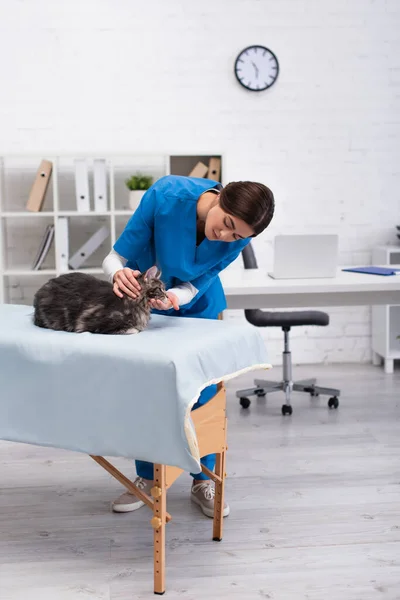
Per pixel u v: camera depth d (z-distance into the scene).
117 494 2.69
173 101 4.53
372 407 3.79
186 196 2.14
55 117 4.48
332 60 4.58
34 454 3.12
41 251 4.29
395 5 4.57
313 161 4.66
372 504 2.56
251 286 3.07
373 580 2.05
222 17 4.48
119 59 4.47
